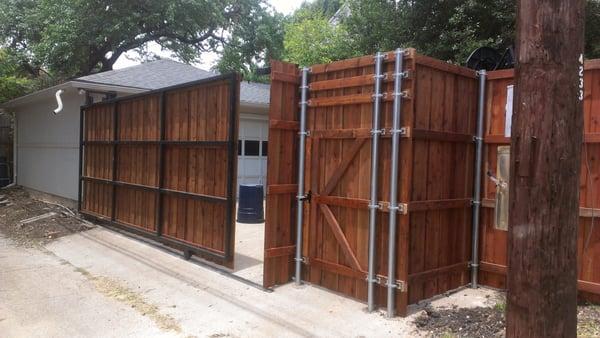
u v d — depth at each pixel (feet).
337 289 16.53
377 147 14.75
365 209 15.24
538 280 7.45
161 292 17.21
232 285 17.71
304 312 14.89
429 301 15.57
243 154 43.52
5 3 61.67
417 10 38.04
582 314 14.17
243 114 43.32
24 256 22.95
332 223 16.30
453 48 34.27
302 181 17.30
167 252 22.85
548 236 7.39
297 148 17.78
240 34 75.25
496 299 15.79
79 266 20.92
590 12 31.50
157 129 24.27
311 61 69.46
